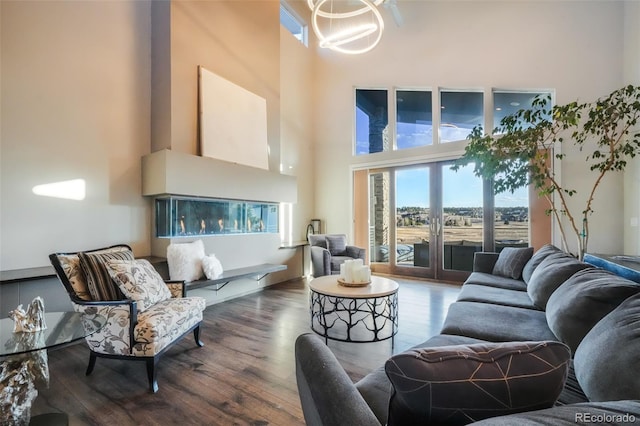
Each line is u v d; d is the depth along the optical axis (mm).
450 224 5207
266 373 2174
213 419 1684
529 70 4699
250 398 1877
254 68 4609
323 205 6391
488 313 2051
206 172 3682
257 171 4414
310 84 6414
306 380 866
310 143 6391
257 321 3271
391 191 5766
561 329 1499
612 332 1015
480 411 703
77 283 2197
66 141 3000
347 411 717
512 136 3797
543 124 3662
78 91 3092
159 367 2258
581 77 4391
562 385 734
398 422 773
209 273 3426
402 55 5621
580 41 4402
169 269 3277
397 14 5074
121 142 3420
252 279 4535
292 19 6230
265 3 4852
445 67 5273
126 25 3484
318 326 2574
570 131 4340
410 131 5668
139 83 3592
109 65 3336
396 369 729
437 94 5367
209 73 3883
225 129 4062
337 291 2465
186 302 2473
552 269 2168
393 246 5738
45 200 2859
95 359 2176
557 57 4535
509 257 3395
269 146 4852
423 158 5402
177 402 1836
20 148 2721
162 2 3576
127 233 3455
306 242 5836
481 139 4074
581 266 2014
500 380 708
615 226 4145
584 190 4277
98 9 3256
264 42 4812
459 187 5133
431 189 5375
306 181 6285
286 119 5793
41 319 1659
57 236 2926
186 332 2381
